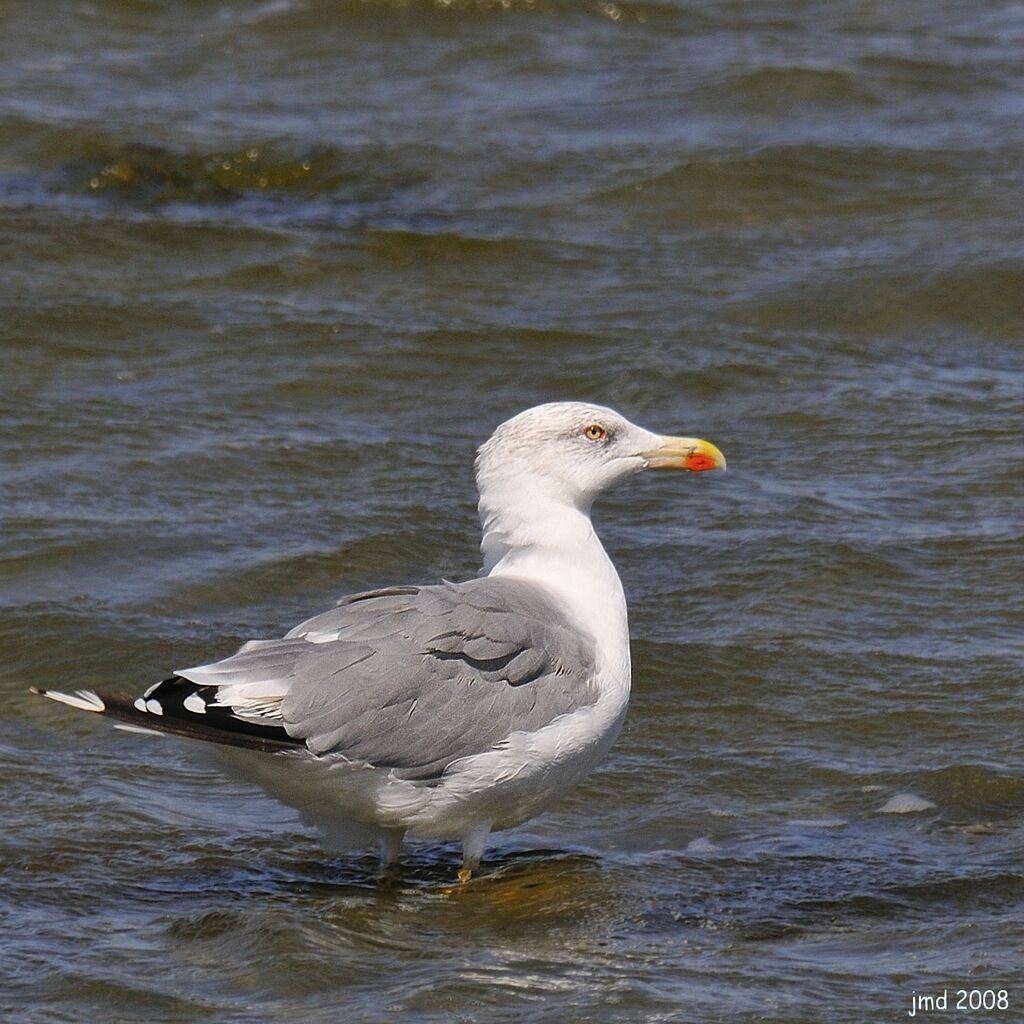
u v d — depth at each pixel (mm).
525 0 30234
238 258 20594
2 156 23938
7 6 30109
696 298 19781
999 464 15930
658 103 25938
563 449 10352
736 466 16062
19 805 10594
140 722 8586
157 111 25812
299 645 9180
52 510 14758
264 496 15266
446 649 9336
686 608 13492
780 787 11086
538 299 19797
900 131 24672
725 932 9172
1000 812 10719
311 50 28781
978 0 31703
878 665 12578
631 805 10883
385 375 17828
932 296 19609
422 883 9820
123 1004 8289
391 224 21828
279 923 9047
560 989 8469
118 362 17922
